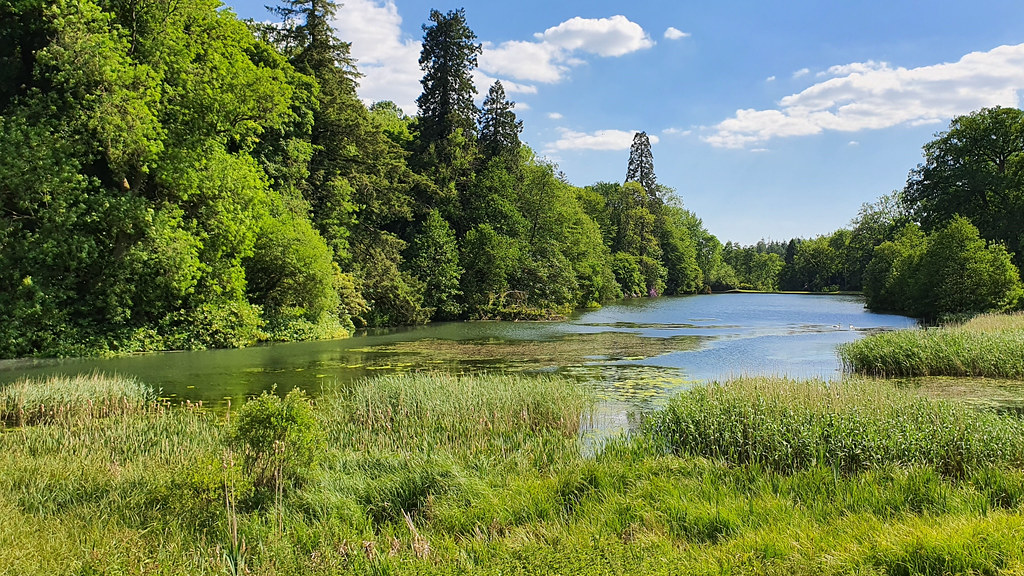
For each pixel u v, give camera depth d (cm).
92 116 1908
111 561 462
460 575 446
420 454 807
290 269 2566
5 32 1908
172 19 2241
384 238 3631
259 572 459
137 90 2030
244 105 2333
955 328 2105
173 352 2097
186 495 611
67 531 534
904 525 511
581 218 6053
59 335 1930
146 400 1244
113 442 887
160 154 2106
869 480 653
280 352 2142
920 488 621
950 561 428
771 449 783
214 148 2297
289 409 664
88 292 2034
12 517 552
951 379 1504
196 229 2209
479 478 706
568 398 1113
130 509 600
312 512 601
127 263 1978
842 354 1917
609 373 1664
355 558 478
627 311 4947
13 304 1844
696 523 559
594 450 848
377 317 3494
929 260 3966
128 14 2181
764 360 1942
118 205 1942
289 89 2516
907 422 805
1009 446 725
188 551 505
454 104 4494
